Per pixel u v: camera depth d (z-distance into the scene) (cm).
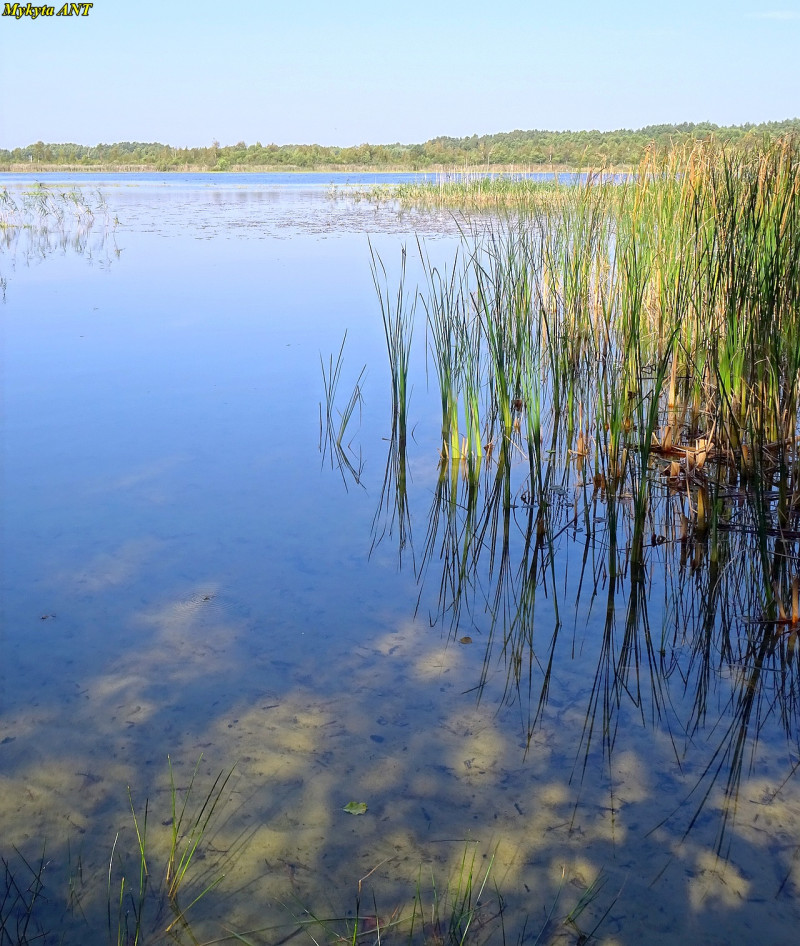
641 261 411
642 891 167
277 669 240
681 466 364
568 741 212
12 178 3778
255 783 196
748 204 350
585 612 274
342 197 2223
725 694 231
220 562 303
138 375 541
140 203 2023
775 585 269
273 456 407
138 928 158
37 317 698
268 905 164
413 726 217
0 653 245
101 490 364
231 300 767
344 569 300
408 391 514
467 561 308
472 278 769
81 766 201
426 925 159
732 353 338
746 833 181
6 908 163
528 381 395
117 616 266
